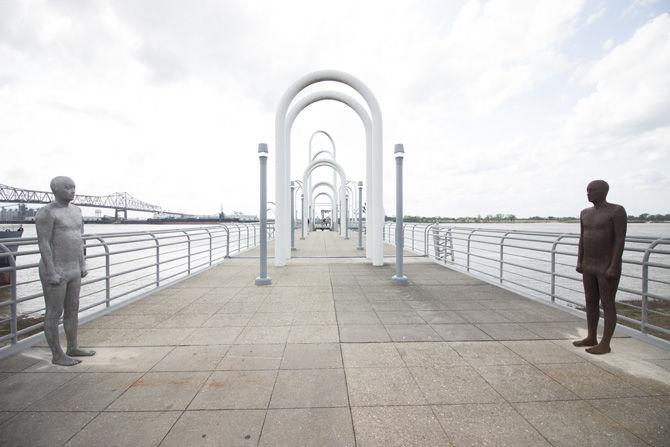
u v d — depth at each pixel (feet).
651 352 11.73
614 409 8.41
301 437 7.40
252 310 16.90
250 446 7.12
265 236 23.31
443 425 7.80
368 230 34.94
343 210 72.08
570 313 16.29
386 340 12.87
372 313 16.39
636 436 7.45
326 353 11.69
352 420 7.97
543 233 18.86
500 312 16.56
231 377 10.01
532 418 8.05
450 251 34.73
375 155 31.35
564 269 78.02
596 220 11.71
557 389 9.30
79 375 10.15
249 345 12.41
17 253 12.17
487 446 7.16
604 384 9.57
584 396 8.96
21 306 58.13
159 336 13.34
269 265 31.96
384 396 8.96
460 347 12.19
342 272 27.99
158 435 7.48
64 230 10.91
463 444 7.22
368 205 34.88
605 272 11.45
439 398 8.87
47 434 7.52
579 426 7.77
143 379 9.91
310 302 18.44
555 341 12.78
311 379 9.86
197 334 13.55
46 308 10.64
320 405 8.55
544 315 16.07
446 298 19.31
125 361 11.11
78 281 11.33
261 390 9.27
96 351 11.87
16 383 9.68
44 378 9.96
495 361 11.03
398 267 23.56
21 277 76.33
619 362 10.94
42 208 10.64
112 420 8.00
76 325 11.42
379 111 31.27
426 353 11.68
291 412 8.29
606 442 7.28
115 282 64.28
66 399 8.86
